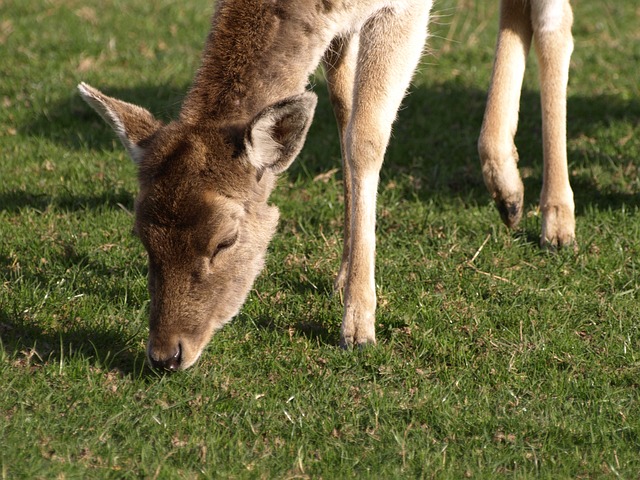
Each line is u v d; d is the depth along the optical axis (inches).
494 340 374.3
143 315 384.8
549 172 451.2
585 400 340.5
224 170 334.6
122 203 492.4
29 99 620.7
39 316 381.7
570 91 644.7
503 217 446.9
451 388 342.0
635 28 797.2
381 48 375.6
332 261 434.6
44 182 510.3
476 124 601.3
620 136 568.1
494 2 854.5
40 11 802.2
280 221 475.8
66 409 323.6
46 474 285.0
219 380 345.1
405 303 397.4
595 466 302.4
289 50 360.5
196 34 771.4
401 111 618.2
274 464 300.2
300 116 332.2
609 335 378.9
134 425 318.7
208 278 336.2
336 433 320.5
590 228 462.9
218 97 349.4
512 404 336.5
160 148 336.2
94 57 698.8
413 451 307.1
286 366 355.9
